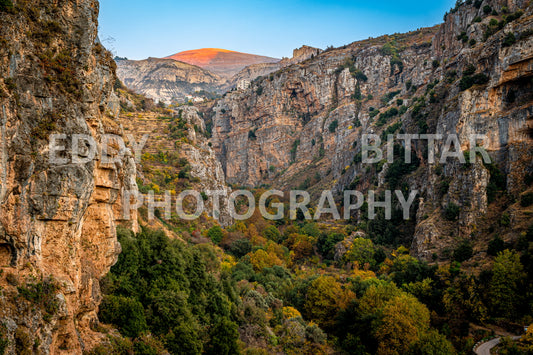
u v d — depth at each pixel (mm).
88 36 28188
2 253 22375
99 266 33531
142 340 34188
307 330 60969
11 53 22906
